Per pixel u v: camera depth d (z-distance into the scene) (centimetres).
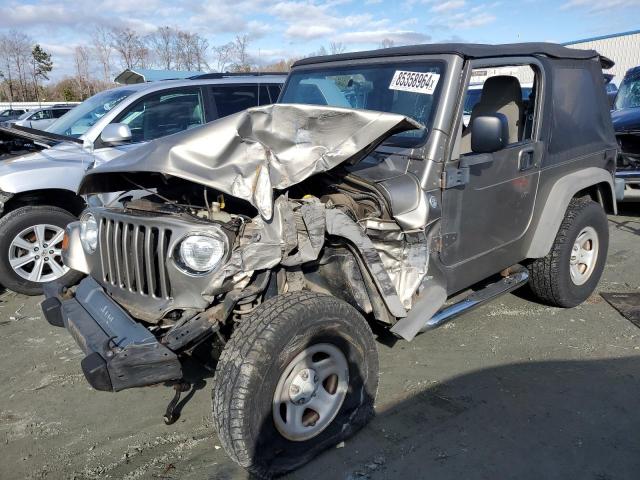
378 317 294
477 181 341
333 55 419
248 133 268
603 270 513
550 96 394
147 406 337
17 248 510
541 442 287
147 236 276
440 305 316
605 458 273
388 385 347
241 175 259
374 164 329
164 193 343
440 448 284
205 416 323
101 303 294
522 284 411
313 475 265
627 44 2458
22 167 507
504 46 357
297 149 272
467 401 327
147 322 279
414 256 305
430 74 334
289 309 248
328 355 270
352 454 281
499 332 421
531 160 381
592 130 448
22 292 514
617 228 722
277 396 248
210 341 277
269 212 255
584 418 307
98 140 552
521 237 391
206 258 258
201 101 614
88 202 414
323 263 298
